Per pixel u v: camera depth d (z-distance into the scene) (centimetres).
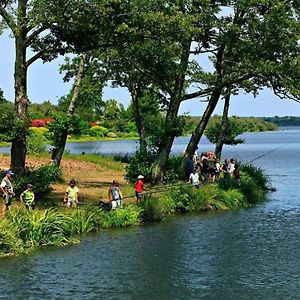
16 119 2903
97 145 11256
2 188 2588
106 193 3397
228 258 2173
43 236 2366
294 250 2302
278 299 1725
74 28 2827
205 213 3189
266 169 6303
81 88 4531
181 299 1725
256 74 3538
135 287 1831
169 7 3034
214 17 3506
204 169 3925
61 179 3841
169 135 3800
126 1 2842
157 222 2884
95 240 2459
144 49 3503
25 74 2948
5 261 2120
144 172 3772
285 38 3422
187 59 3678
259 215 3131
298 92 3266
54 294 1762
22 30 2886
